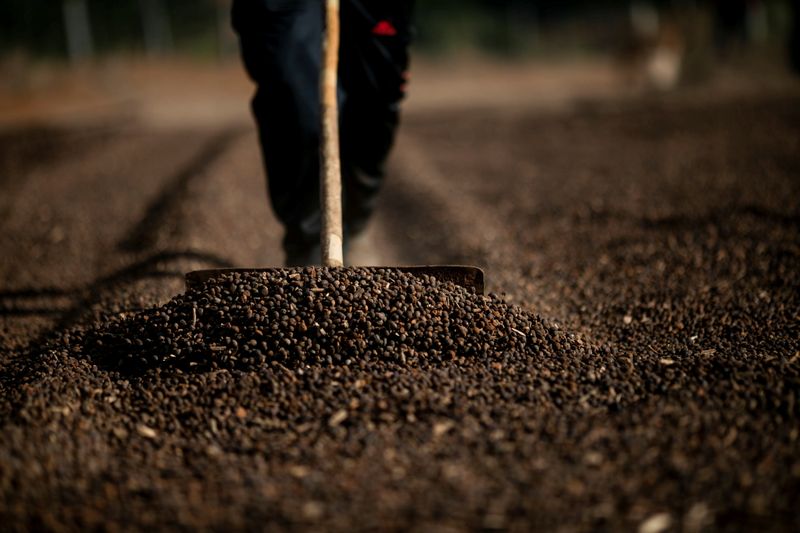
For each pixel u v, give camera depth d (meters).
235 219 15.80
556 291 11.12
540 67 85.19
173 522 5.23
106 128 36.97
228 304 7.65
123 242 15.02
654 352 8.16
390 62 9.77
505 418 6.39
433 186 18.92
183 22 82.94
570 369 7.31
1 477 5.54
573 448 5.95
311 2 9.33
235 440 6.31
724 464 5.61
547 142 26.64
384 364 7.23
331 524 5.18
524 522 5.15
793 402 6.37
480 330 7.61
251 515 5.30
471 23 97.56
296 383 6.94
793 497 5.24
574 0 108.06
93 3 75.12
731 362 7.31
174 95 59.97
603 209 15.66
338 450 6.06
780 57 53.00
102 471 5.86
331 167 8.62
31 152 29.39
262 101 9.30
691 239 13.02
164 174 22.58
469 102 44.47
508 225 15.16
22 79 59.69
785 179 16.81
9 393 7.27
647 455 5.79
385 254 14.44
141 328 7.80
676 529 5.02
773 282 10.56
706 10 52.59
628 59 50.44
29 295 12.23
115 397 7.04
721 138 23.83
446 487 5.53
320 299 7.54
